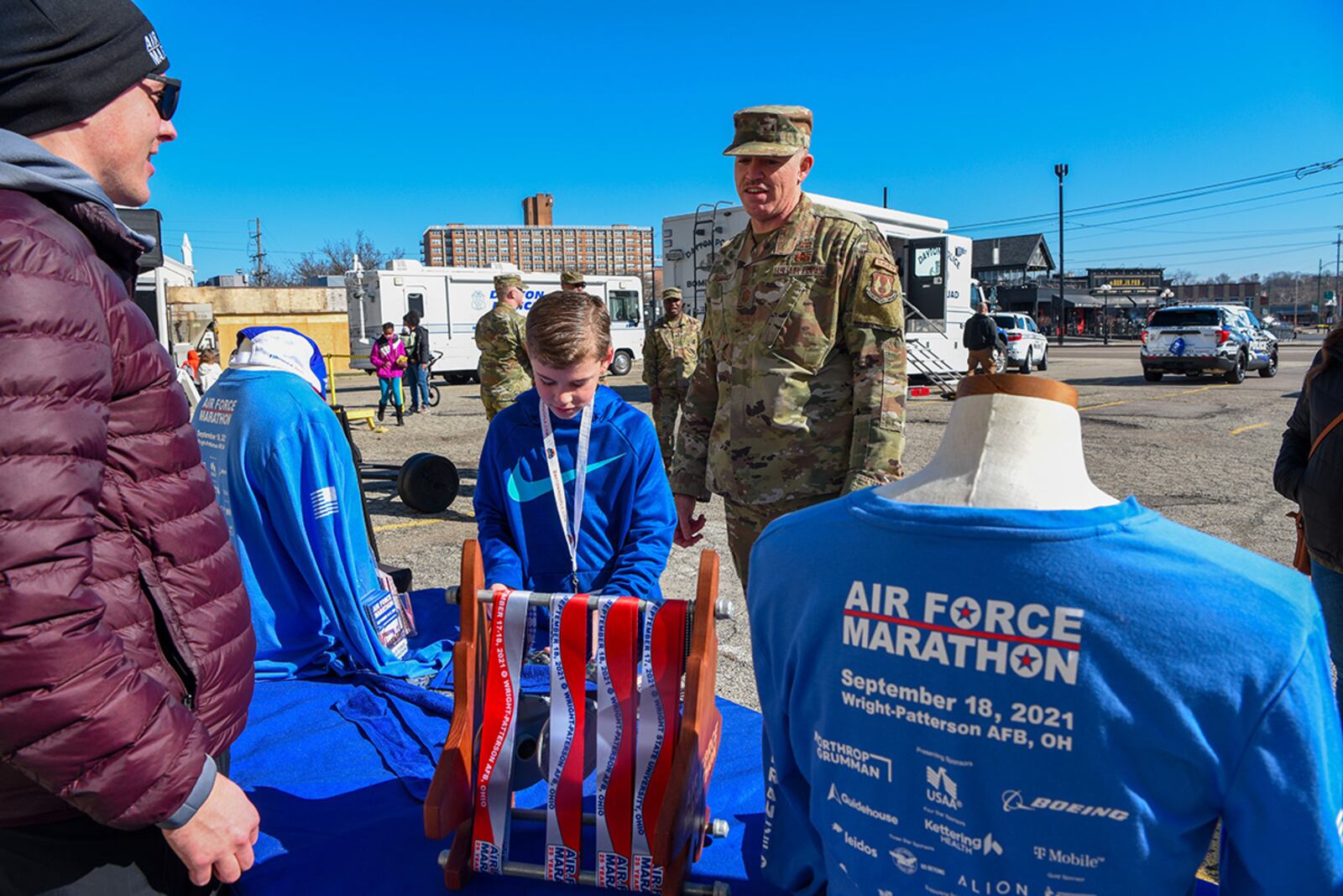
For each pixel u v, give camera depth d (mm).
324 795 2820
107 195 1465
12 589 1142
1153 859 1069
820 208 2871
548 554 2727
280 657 3775
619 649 2102
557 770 2162
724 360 3072
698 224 15867
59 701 1179
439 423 14156
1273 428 12156
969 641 1078
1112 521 1056
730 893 2184
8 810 1375
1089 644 1021
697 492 3316
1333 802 1041
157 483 1452
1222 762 1024
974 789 1110
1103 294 62062
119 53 1431
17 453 1159
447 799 2125
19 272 1192
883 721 1164
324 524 3607
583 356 2443
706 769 2230
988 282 56562
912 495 1195
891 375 2746
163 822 1330
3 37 1319
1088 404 15016
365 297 21906
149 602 1462
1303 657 992
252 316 21125
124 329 1388
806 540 1249
